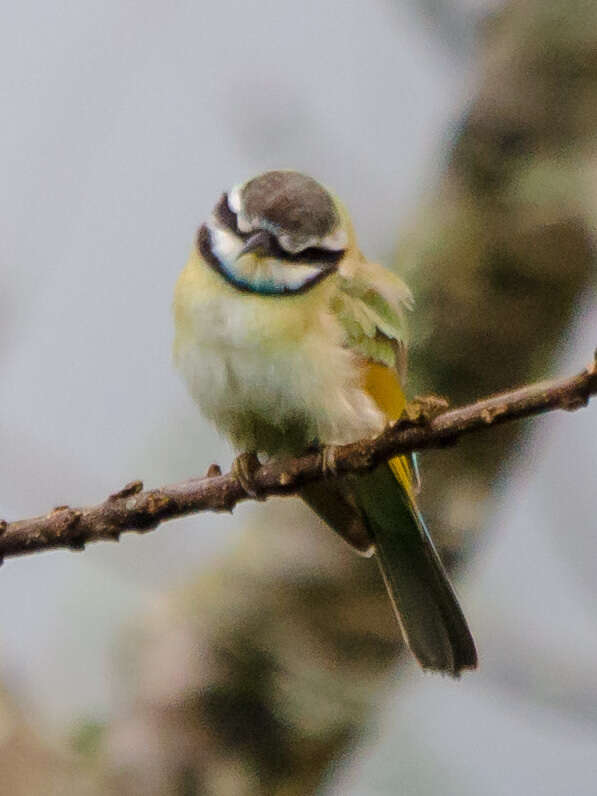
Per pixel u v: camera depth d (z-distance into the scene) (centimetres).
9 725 1074
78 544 897
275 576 1105
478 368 1117
